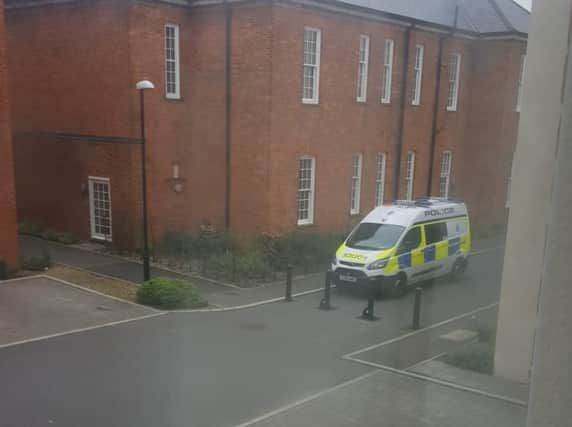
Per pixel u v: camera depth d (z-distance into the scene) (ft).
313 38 39.78
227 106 42.19
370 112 24.89
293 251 39.68
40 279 37.32
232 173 42.70
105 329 27.73
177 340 25.55
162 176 44.14
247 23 40.96
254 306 32.58
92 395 19.58
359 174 31.24
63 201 51.19
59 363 22.88
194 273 39.81
